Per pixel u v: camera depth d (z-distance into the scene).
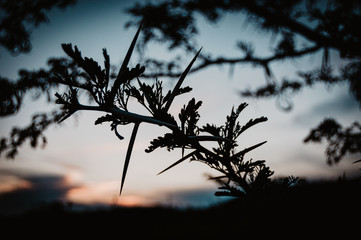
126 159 0.46
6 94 2.09
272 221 0.57
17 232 6.83
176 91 0.54
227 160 0.57
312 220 0.53
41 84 2.09
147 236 5.77
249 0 2.63
